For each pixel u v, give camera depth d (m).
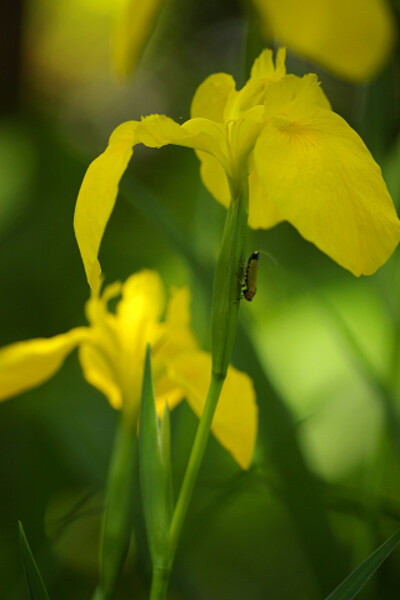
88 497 0.66
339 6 0.78
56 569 0.65
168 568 0.50
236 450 0.55
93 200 0.49
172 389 0.57
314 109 0.50
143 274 0.60
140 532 0.63
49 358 0.58
